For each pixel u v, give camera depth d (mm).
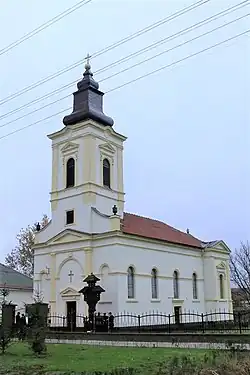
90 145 40062
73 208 39875
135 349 22359
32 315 27172
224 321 40781
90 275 34094
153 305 39062
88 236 37688
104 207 40250
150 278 39438
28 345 23906
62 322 37312
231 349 19516
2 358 19625
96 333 26844
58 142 42438
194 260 47094
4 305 33688
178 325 39281
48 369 16125
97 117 41219
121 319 34906
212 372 13016
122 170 43500
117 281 35531
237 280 65500
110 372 14156
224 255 51062
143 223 45125
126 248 37188
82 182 39656
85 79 42125
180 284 43625
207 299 47562
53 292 39188
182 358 16125
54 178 42031
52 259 40000
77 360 18375
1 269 56406
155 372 14289
